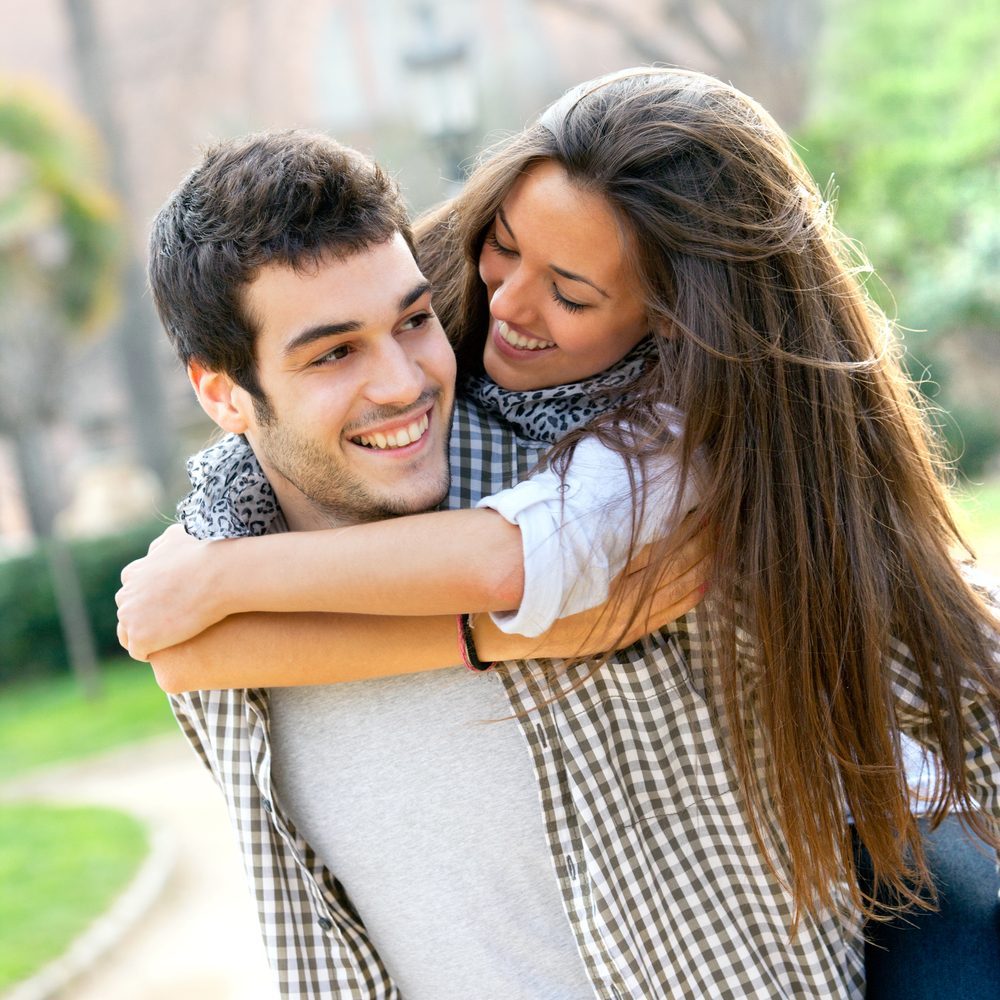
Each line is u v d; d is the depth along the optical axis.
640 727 1.49
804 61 15.06
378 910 1.56
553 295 1.51
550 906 1.52
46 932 5.14
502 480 1.55
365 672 1.45
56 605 12.10
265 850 1.55
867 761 1.43
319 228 1.33
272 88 16.19
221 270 1.35
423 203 15.18
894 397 1.54
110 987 4.78
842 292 1.50
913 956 1.58
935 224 12.82
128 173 15.75
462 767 1.51
